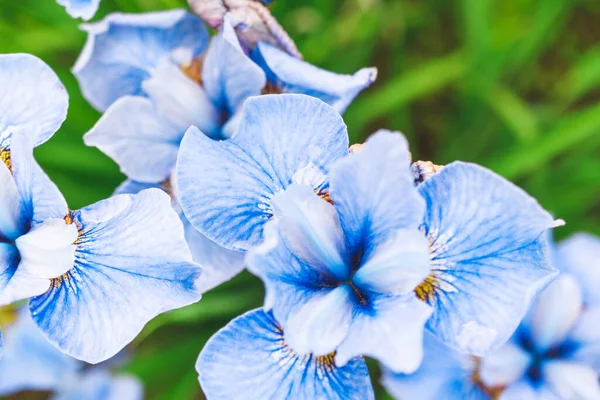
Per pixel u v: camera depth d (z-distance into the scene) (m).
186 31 0.36
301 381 0.29
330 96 0.33
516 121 0.47
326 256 0.30
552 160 0.52
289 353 0.30
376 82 0.55
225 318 0.45
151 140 0.34
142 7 0.42
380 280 0.29
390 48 0.55
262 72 0.34
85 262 0.30
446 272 0.29
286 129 0.30
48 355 0.43
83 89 0.35
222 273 0.33
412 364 0.28
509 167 0.43
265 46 0.33
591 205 0.51
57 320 0.30
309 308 0.29
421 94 0.55
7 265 0.30
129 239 0.30
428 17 0.57
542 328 0.37
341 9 0.54
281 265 0.29
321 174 0.30
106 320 0.29
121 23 0.35
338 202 0.30
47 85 0.32
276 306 0.28
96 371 0.44
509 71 0.53
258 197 0.30
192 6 0.34
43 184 0.30
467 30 0.49
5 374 0.43
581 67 0.50
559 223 0.29
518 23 0.52
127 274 0.30
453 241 0.29
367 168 0.29
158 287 0.30
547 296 0.37
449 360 0.36
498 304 0.29
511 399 0.36
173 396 0.43
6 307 0.45
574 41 0.56
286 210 0.29
